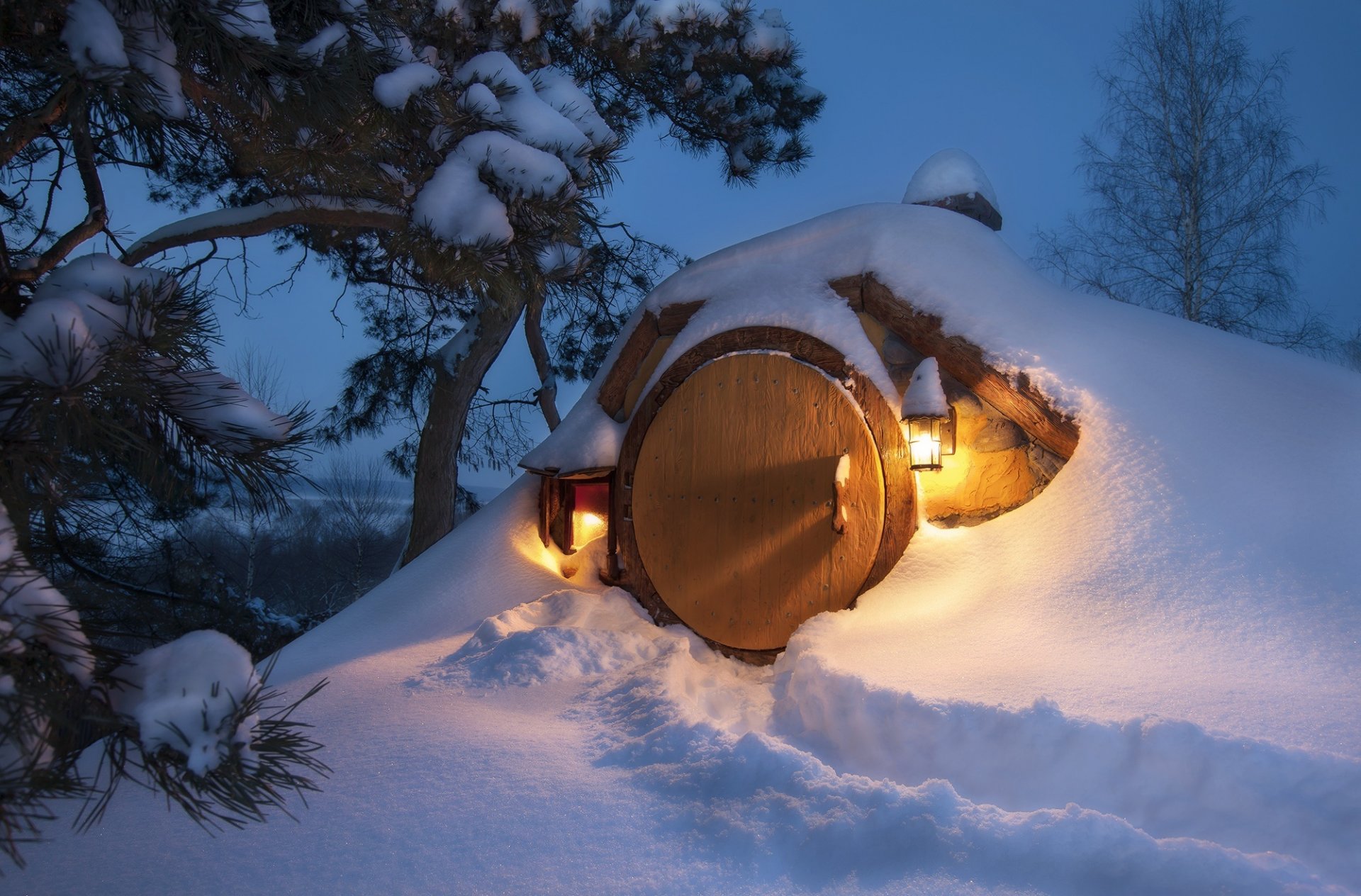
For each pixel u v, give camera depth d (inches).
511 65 169.8
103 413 85.7
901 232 254.2
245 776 71.5
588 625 248.4
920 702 159.3
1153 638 172.4
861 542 236.5
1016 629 187.9
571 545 290.4
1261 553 185.0
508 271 160.6
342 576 936.3
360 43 146.6
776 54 445.4
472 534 296.0
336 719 188.7
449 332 541.3
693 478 262.1
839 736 171.9
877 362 244.7
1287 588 175.5
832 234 266.8
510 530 295.9
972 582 211.2
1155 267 668.7
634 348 285.9
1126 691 154.6
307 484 105.2
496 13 346.3
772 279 267.4
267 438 97.0
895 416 238.7
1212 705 145.6
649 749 165.2
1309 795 124.0
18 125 106.4
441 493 441.1
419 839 137.2
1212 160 657.0
